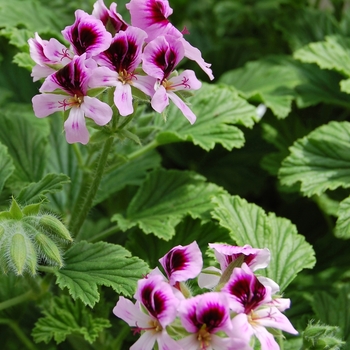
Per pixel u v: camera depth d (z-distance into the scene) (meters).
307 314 0.58
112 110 0.49
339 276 0.62
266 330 0.45
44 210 0.58
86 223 0.65
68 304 0.56
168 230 0.56
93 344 0.57
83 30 0.49
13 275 0.58
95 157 0.58
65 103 0.49
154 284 0.44
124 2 0.71
